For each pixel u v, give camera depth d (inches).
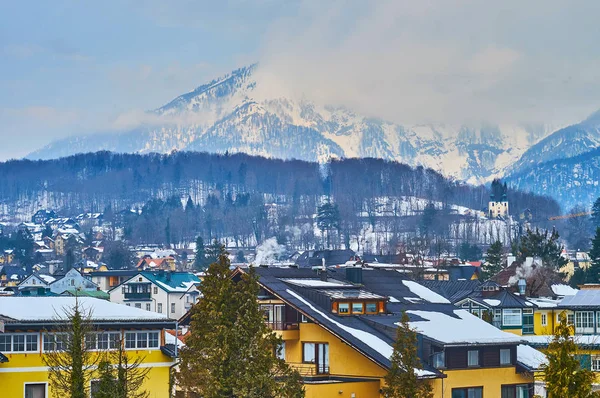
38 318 3607.3
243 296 3501.5
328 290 4963.1
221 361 3422.7
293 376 3499.0
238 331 3427.7
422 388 4104.3
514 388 4909.0
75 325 3137.3
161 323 3791.8
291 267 5433.1
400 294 5438.0
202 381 3420.3
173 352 3777.1
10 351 3558.1
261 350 3417.8
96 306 3885.3
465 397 4709.6
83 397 3038.9
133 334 3759.8
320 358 4623.5
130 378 3206.2
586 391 3122.5
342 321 4665.4
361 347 4372.5
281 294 4726.9
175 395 3868.1
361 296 4872.0
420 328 4815.5
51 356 3228.3
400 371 4060.0
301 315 4719.5
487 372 4800.7
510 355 4923.7
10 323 3535.9
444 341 4660.4
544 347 5826.8
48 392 3580.2
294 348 4712.1
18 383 3548.2
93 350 3651.6
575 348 3176.7
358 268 5433.1
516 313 6200.8
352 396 4357.8
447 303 5472.4
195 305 3624.5
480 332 4948.3
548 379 3171.8
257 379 3363.7
